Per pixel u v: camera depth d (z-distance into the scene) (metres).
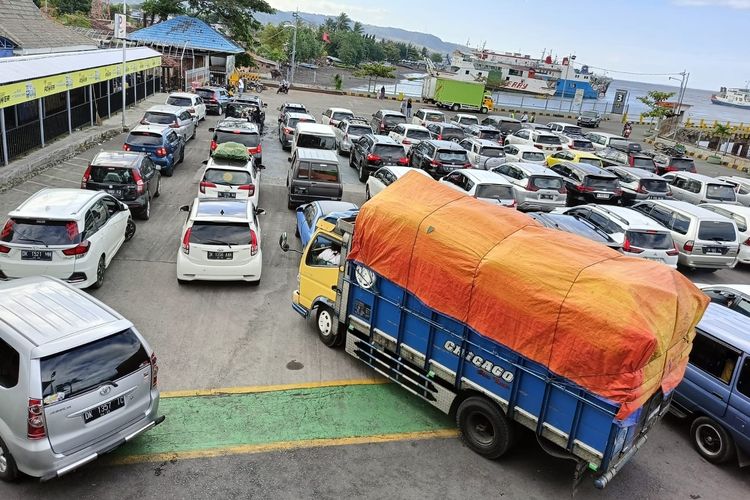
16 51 27.14
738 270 16.70
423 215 7.52
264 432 7.28
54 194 10.84
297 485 6.45
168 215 15.44
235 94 42.03
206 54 48.38
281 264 12.92
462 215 7.34
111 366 6.04
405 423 7.74
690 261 15.05
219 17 53.34
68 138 22.31
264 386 8.28
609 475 6.09
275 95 48.31
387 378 8.81
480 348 6.85
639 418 6.29
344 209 13.09
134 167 14.12
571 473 7.05
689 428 8.41
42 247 9.76
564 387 6.11
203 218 11.02
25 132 18.89
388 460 6.98
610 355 5.68
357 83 79.44
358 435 7.40
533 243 6.72
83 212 10.26
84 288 10.33
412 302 7.67
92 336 6.02
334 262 9.36
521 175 18.23
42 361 5.61
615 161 26.88
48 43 30.30
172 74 42.69
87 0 87.69
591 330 5.82
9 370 5.66
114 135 25.17
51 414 5.57
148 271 11.81
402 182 8.27
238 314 10.40
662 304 5.86
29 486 6.06
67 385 5.69
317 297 9.60
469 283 6.84
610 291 5.84
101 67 25.23
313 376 8.67
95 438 5.96
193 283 11.45
